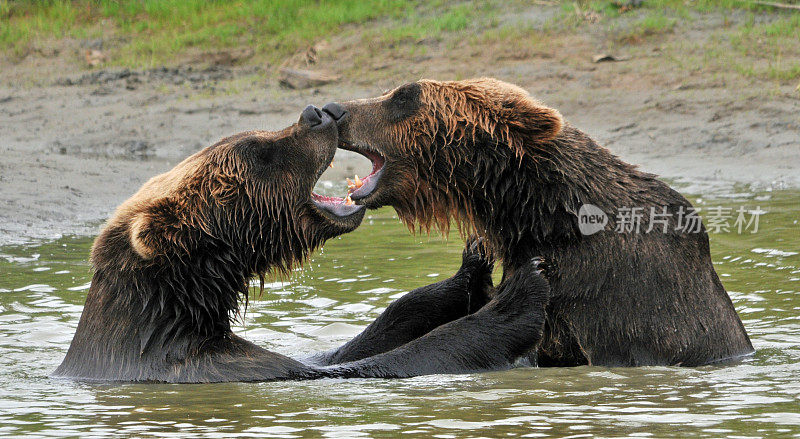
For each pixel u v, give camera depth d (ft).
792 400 27.73
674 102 97.55
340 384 30.83
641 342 33.12
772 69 100.94
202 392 29.76
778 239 55.01
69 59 138.51
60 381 31.76
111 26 148.77
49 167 86.22
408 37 126.11
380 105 35.24
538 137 33.30
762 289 44.96
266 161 33.76
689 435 24.11
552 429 24.81
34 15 152.56
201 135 106.93
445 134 34.45
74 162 90.89
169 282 32.27
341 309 44.19
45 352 36.68
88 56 137.80
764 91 96.53
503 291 33.53
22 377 32.48
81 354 32.73
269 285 49.11
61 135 109.60
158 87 125.39
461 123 34.27
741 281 46.55
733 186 74.74
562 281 33.50
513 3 130.62
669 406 27.17
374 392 29.45
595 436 24.07
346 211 35.06
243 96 118.73
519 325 32.68
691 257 33.88
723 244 54.44
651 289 33.01
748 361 33.55
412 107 34.76
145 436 24.75
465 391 29.32
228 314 34.17
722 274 48.03
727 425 25.00
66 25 148.66
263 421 26.09
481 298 37.22
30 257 55.67
